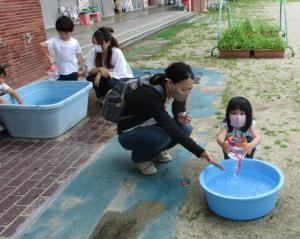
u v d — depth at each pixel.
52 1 13.84
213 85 6.23
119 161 3.76
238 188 2.99
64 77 5.38
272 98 5.34
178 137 2.90
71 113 4.59
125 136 3.26
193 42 10.84
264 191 2.92
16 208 3.08
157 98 2.97
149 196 3.13
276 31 9.34
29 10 6.52
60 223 2.87
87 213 2.96
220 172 3.13
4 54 5.97
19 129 4.40
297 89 5.70
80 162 3.79
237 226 2.69
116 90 3.17
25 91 4.98
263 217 2.76
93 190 3.27
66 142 4.28
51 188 3.34
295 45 9.48
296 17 15.94
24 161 3.88
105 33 5.06
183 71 2.82
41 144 4.27
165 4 25.62
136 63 8.35
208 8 22.80
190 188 3.21
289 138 4.00
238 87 6.01
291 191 3.07
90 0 16.88
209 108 5.13
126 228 2.76
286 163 3.50
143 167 3.44
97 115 5.08
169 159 3.67
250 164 3.12
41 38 6.93
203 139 4.14
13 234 2.78
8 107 4.21
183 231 2.68
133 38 11.36
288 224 2.68
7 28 6.00
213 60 8.21
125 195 3.17
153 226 2.76
